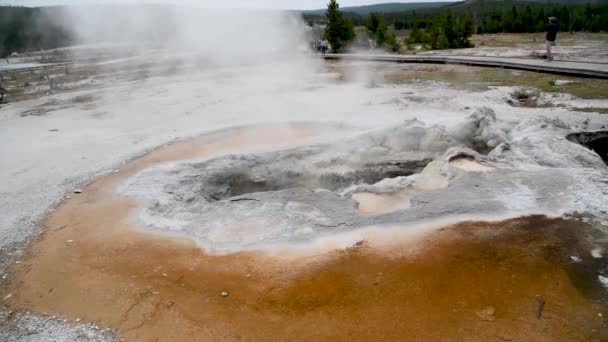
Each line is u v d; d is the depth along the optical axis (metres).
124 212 6.48
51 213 6.72
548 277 4.29
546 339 3.52
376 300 4.05
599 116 9.95
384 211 6.02
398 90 15.29
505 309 3.87
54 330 4.05
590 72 13.59
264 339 3.68
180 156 9.20
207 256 5.02
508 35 37.75
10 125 13.07
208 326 3.88
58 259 5.31
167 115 13.42
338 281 4.36
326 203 6.17
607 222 5.20
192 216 6.14
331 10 29.16
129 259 5.12
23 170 8.85
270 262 4.77
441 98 13.40
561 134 8.41
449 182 6.67
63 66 26.19
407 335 3.61
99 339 3.86
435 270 4.45
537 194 5.97
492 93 13.40
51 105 16.02
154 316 4.09
